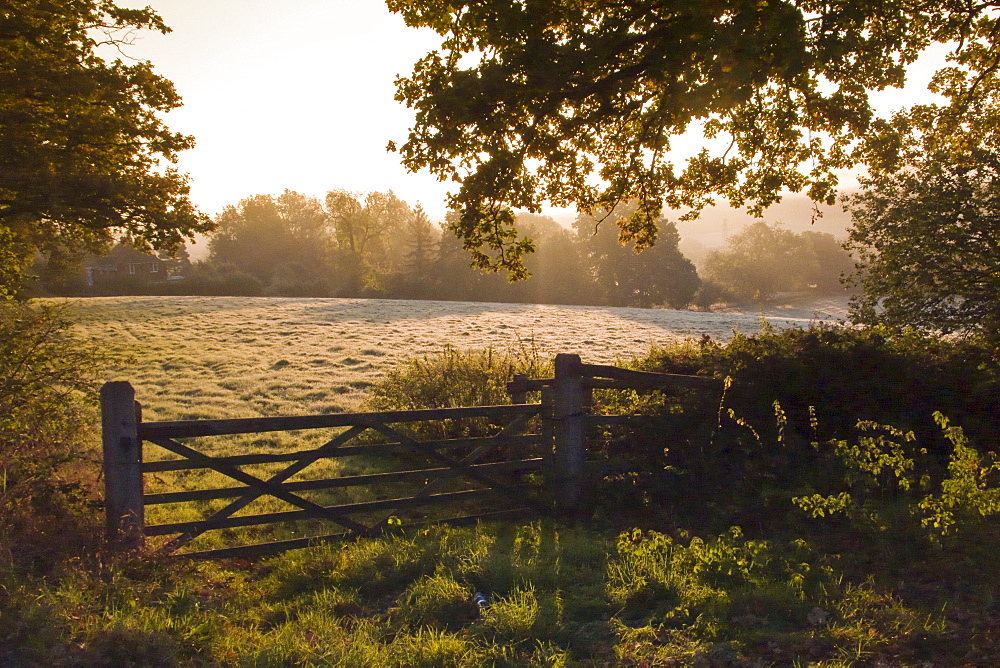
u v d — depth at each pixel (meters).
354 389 22.69
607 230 78.69
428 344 32.31
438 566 5.97
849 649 4.43
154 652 4.39
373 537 7.27
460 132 9.98
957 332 14.31
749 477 7.81
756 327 40.31
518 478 9.13
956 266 14.28
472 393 12.45
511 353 14.86
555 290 79.56
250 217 103.38
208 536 7.74
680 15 8.89
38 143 14.75
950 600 5.02
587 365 8.11
